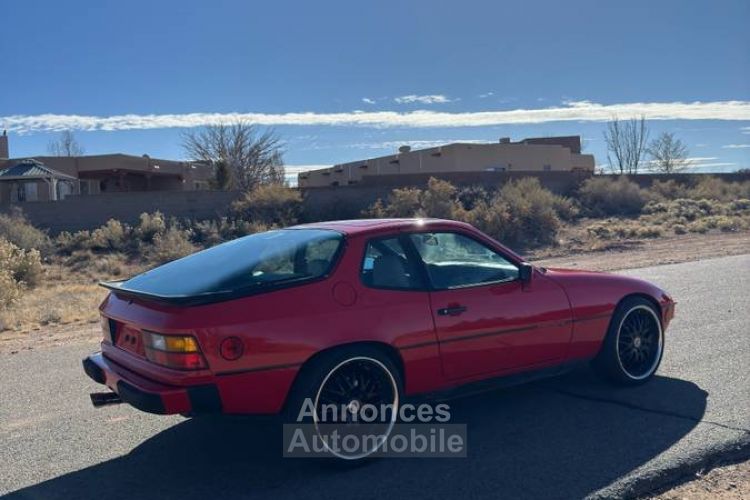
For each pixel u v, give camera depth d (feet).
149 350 15.33
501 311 18.19
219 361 14.61
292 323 15.24
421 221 18.26
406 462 16.21
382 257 17.04
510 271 19.06
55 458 17.54
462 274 18.24
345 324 15.78
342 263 16.39
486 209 94.02
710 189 134.72
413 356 16.71
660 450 16.25
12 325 40.11
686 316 32.32
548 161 170.91
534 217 93.71
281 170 167.02
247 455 17.12
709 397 20.10
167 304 14.85
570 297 19.63
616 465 15.56
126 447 18.11
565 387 21.52
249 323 14.88
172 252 81.56
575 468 15.48
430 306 17.06
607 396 20.48
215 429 19.12
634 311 21.13
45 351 31.94
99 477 16.22
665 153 232.32
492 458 16.24
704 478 15.07
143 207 96.99
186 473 16.20
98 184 161.17
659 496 14.29
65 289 60.70
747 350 25.55
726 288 41.09
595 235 92.48
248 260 16.93
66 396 23.35
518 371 18.80
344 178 196.65
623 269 55.93
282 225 94.89
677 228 95.50
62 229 93.76
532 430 17.93
